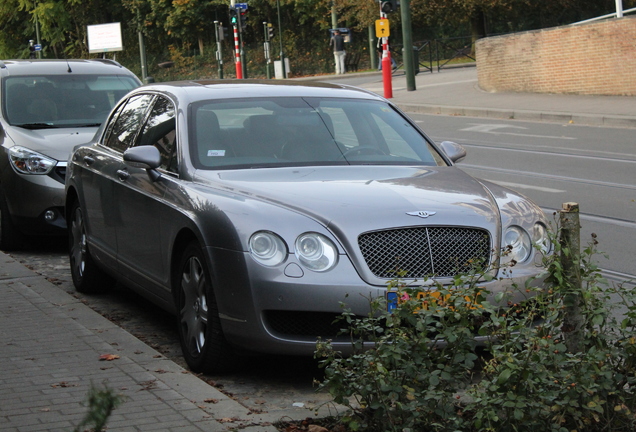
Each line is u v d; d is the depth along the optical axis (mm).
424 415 4199
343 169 6363
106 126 8266
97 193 7605
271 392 5438
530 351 4098
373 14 49188
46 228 10000
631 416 4289
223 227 5438
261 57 64438
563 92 26375
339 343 5277
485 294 4469
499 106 24281
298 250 5305
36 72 11609
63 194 9961
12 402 4773
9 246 10422
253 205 5531
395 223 5402
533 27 49031
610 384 4180
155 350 5922
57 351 5801
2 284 8008
